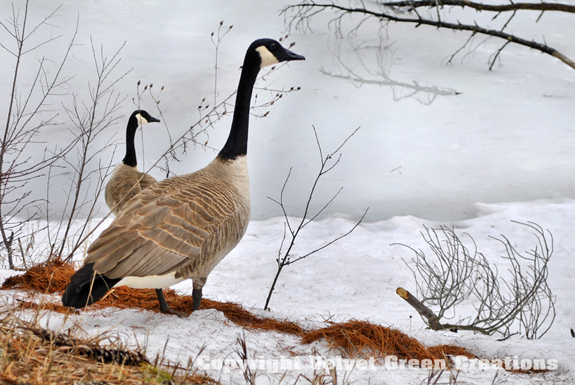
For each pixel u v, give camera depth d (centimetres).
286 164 1683
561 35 2773
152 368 336
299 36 2748
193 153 1675
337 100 2147
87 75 2133
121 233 419
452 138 1861
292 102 2123
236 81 2208
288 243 1163
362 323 511
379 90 2239
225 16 2925
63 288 550
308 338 493
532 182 1534
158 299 525
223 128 1862
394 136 1877
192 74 2222
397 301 888
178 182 498
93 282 391
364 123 1969
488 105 2117
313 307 813
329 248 1124
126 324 454
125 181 868
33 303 464
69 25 2580
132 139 978
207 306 549
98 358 345
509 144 1803
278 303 822
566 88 2278
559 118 2008
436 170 1634
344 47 2658
